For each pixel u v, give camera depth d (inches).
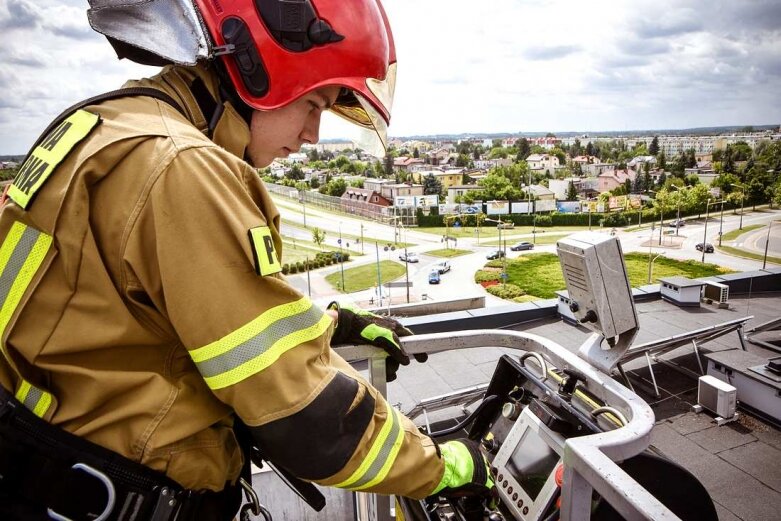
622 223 3801.7
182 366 38.3
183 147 34.5
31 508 36.3
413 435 42.7
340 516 112.3
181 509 37.9
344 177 6245.1
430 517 68.5
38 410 35.7
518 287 2132.1
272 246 35.6
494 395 91.4
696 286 356.2
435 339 74.9
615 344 86.4
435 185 5315.0
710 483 155.7
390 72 52.9
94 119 35.9
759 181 3531.0
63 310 34.1
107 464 35.7
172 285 32.8
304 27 41.8
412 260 2785.4
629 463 60.2
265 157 47.5
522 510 73.7
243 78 41.6
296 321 35.2
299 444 34.0
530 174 5388.8
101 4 38.8
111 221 33.9
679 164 5128.0
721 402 186.2
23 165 37.1
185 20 38.8
